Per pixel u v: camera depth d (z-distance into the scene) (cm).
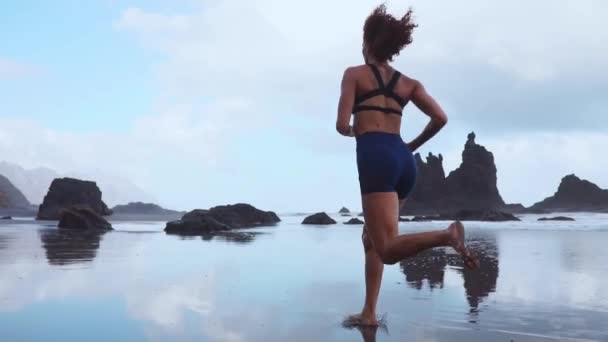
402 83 280
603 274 548
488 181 5653
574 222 2611
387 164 258
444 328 305
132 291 422
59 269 565
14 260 655
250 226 2073
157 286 450
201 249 848
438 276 532
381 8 293
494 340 278
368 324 312
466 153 5797
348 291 430
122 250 813
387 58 287
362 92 274
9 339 274
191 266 602
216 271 557
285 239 1145
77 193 2981
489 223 2569
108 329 296
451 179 5772
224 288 441
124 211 5844
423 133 297
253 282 476
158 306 362
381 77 276
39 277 501
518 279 509
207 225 1517
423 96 283
